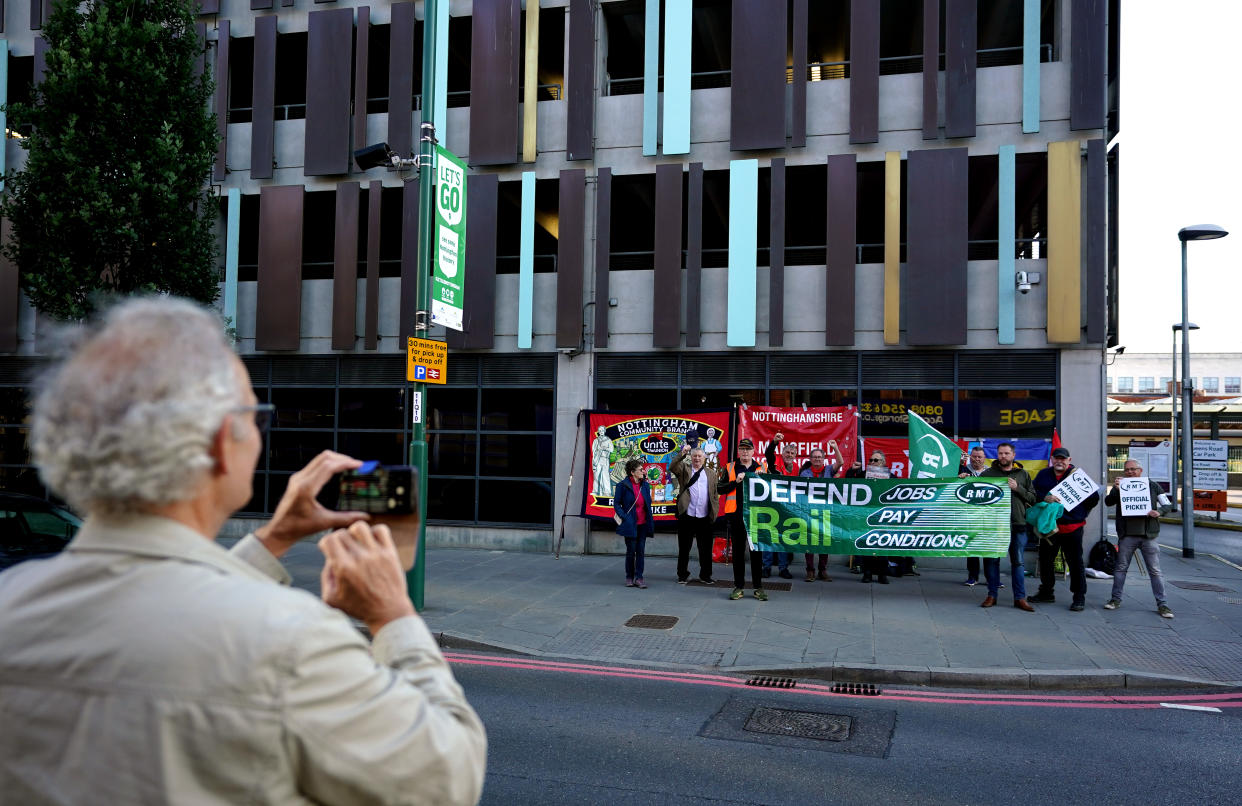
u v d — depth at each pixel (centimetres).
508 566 1234
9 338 1557
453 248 956
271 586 105
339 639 101
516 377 1437
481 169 1462
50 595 99
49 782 92
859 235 1877
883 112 1319
